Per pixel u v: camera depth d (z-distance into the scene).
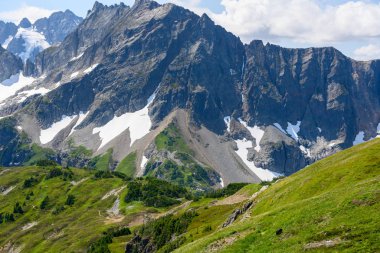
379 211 56.25
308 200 73.69
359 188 67.44
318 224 60.50
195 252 72.75
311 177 95.00
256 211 102.31
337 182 84.94
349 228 54.69
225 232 76.31
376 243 49.06
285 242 59.25
